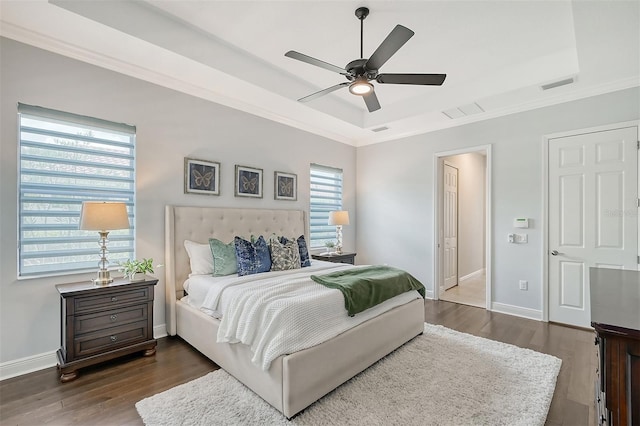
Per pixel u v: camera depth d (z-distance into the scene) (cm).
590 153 335
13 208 234
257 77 329
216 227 351
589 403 202
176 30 264
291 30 270
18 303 235
